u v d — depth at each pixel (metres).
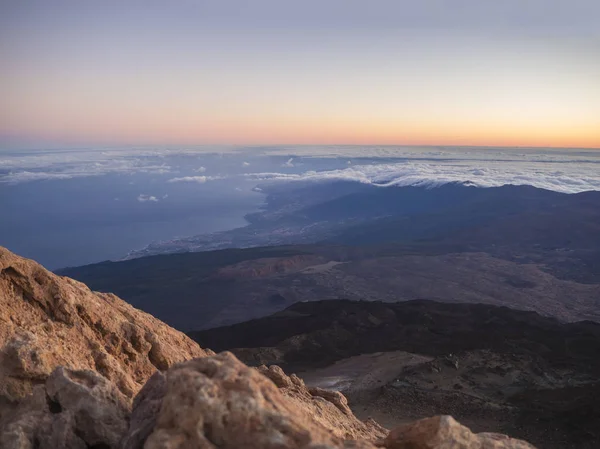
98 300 19.27
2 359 11.23
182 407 7.19
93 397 9.37
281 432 7.03
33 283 15.91
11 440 8.72
